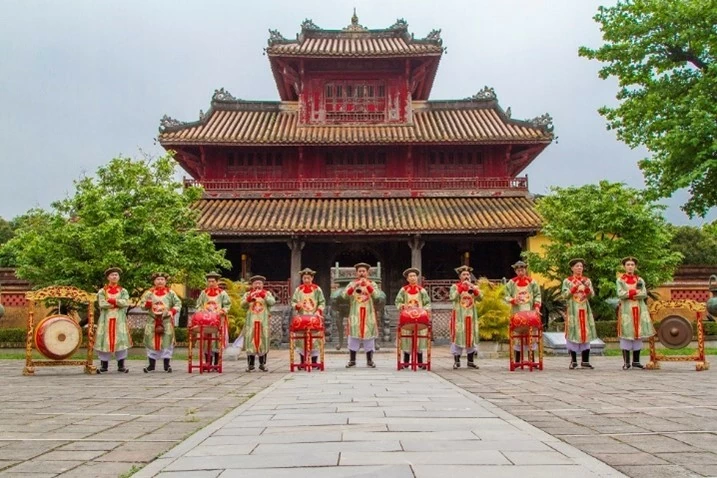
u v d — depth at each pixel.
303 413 9.00
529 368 17.22
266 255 43.62
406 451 6.33
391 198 42.19
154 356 18.44
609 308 31.97
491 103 46.12
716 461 6.02
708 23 26.27
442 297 38.75
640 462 5.97
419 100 47.78
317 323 17.02
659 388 12.34
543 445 6.61
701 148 25.56
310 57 43.03
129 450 6.84
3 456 6.58
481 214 39.34
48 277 26.80
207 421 8.80
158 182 28.92
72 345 18.05
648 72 28.52
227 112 46.06
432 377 14.80
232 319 27.75
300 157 42.91
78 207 27.62
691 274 36.47
